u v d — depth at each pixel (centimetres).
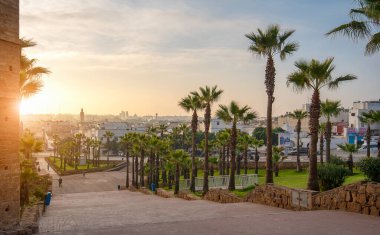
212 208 1969
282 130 12362
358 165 1817
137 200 3238
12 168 1487
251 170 6412
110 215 1883
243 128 15862
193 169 4069
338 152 8469
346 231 1055
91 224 1530
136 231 1128
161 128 9962
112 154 15625
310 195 1652
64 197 4025
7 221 1457
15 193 1498
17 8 1499
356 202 1405
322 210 1499
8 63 1465
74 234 1127
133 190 5256
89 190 6366
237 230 1107
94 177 8469
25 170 2439
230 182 3547
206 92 4003
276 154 4809
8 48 1462
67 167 10788
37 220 1708
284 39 2984
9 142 1473
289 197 1800
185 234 1070
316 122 2320
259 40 2950
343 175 2191
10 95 1473
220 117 3734
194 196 3080
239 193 3139
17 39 1500
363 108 11600
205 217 1650
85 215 1936
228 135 5378
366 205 1361
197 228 1150
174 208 2125
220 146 6078
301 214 1377
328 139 4350
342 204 1469
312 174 2217
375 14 1602
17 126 1510
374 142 9025
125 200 3278
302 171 5378
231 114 3688
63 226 1480
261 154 10088
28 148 3831
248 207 1922
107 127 16850
